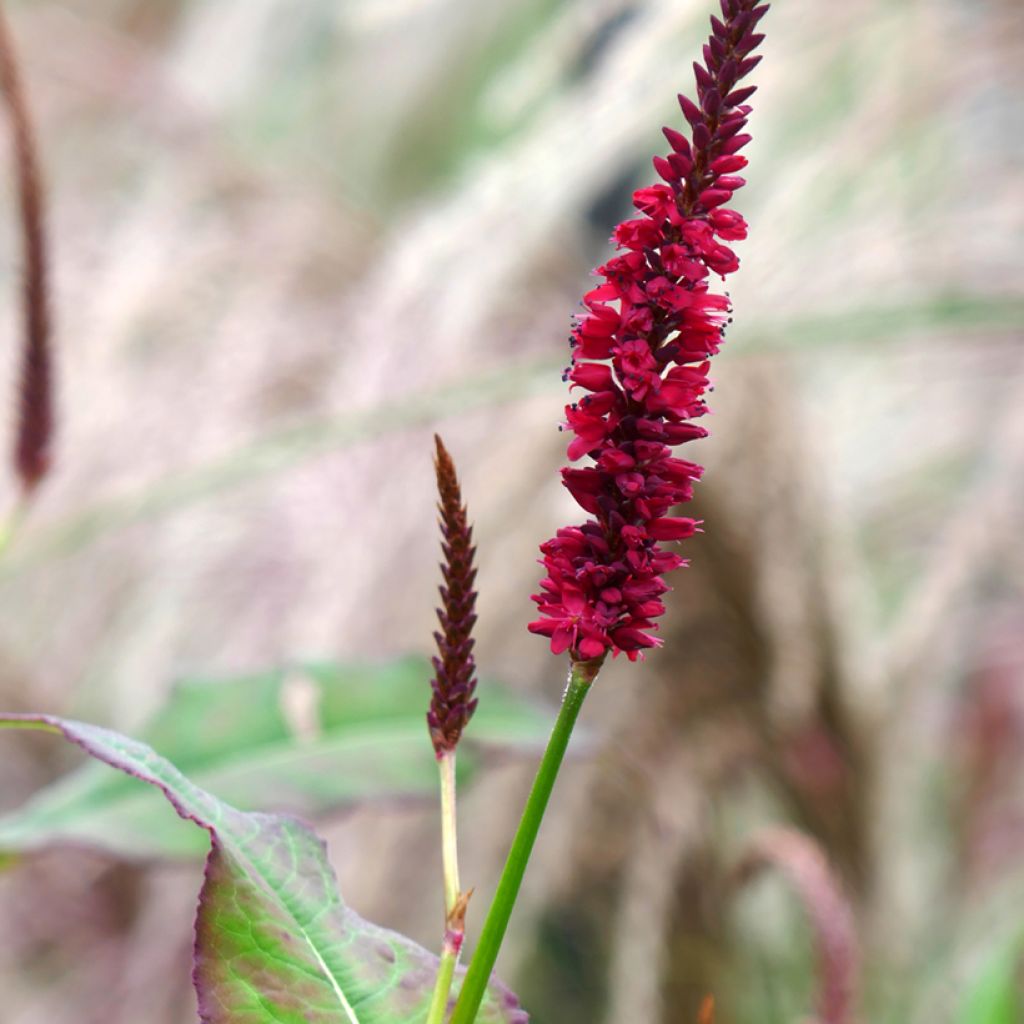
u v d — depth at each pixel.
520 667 1.41
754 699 1.44
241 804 0.76
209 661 1.62
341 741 0.77
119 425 1.69
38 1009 1.64
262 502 1.56
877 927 1.46
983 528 1.56
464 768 0.78
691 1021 1.44
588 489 0.59
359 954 0.61
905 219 1.52
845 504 1.65
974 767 1.72
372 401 1.41
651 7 1.32
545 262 1.61
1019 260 1.47
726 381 1.42
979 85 1.52
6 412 1.46
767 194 1.60
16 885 1.73
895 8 1.47
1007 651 1.73
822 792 1.45
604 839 1.41
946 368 1.70
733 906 1.40
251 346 1.75
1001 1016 1.03
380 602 1.39
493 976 0.62
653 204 0.58
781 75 1.46
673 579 1.44
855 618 1.51
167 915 1.49
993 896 1.51
